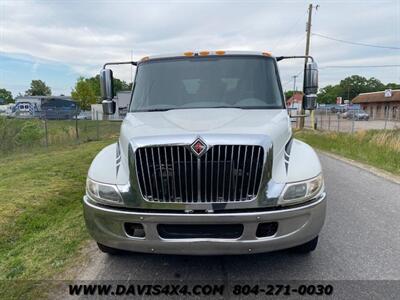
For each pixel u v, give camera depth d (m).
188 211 3.00
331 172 9.36
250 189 3.00
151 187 3.04
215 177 2.96
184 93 4.49
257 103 4.35
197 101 4.40
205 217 2.96
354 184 7.83
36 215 5.58
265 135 3.08
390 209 5.84
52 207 6.08
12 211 5.61
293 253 4.03
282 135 3.40
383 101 62.47
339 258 3.96
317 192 3.28
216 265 3.82
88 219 3.38
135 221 3.10
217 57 4.68
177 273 3.67
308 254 4.05
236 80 4.52
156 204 3.04
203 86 4.51
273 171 3.10
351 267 3.74
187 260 3.94
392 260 3.90
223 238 3.05
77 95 67.69
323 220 3.32
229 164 2.95
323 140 17.64
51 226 5.19
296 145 3.81
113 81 5.22
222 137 2.96
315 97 4.77
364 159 11.77
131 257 4.02
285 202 3.07
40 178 8.15
